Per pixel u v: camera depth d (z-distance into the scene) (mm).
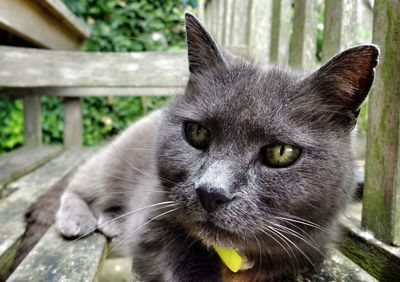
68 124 474
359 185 206
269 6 325
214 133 141
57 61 350
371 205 176
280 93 141
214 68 156
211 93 149
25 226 197
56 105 607
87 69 355
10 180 281
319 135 140
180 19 650
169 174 152
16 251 182
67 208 200
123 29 639
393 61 155
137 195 188
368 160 175
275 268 153
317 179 137
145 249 160
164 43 627
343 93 142
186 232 153
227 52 168
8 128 576
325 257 165
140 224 167
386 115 162
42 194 226
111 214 207
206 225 137
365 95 139
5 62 339
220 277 148
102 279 245
